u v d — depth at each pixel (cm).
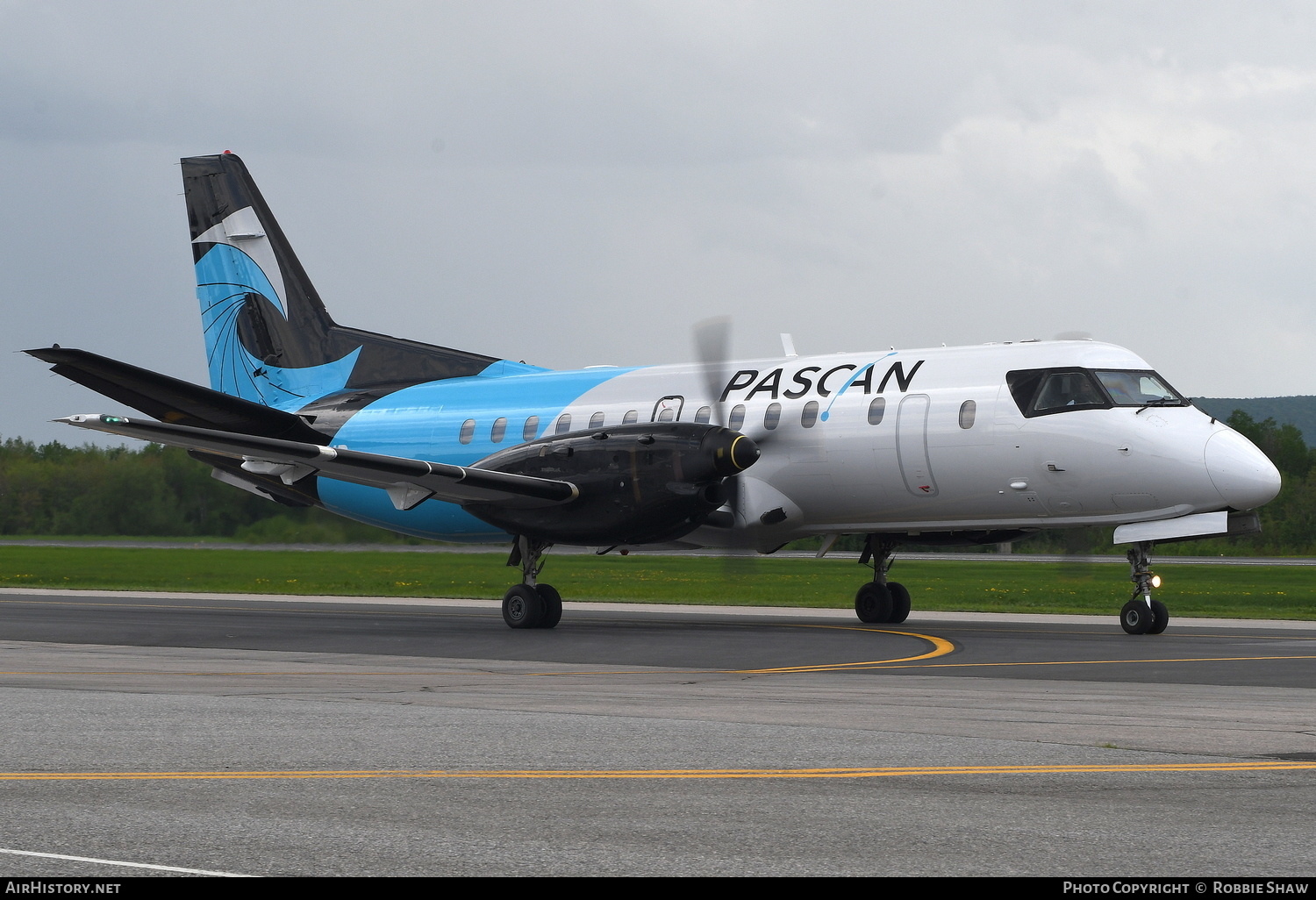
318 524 14888
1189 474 5128
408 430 6881
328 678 3709
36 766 2248
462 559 13338
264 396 7600
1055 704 3058
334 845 1691
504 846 1684
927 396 5578
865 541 6297
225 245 7756
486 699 3184
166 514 16850
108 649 4719
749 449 5238
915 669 3950
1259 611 7519
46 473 17500
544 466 5619
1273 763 2245
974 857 1631
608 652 4616
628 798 1975
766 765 2245
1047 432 5319
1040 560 15825
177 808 1906
